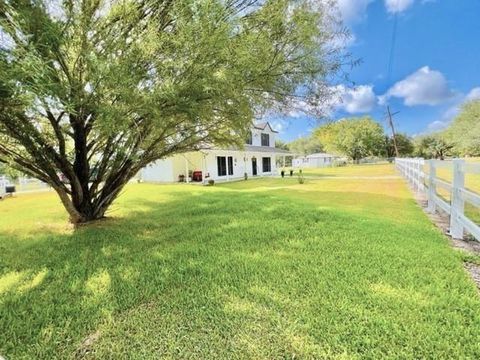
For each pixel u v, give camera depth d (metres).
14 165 4.43
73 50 3.44
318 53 3.91
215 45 3.16
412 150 47.72
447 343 1.77
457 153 36.44
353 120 45.72
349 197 8.76
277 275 2.85
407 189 10.32
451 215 4.11
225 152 19.77
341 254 3.33
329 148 50.12
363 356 1.71
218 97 3.64
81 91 3.34
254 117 4.76
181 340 1.97
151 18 3.65
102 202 5.91
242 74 3.59
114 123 3.40
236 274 2.93
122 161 5.39
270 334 1.96
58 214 7.03
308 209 5.88
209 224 5.11
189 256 3.56
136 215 6.42
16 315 2.45
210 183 15.86
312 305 2.27
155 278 2.98
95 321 2.27
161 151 5.56
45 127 4.67
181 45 3.19
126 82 3.16
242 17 3.50
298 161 50.44
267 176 22.61
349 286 2.53
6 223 6.20
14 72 2.31
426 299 2.27
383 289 2.46
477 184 8.48
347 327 1.97
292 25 3.64
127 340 2.01
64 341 2.06
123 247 4.15
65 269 3.44
